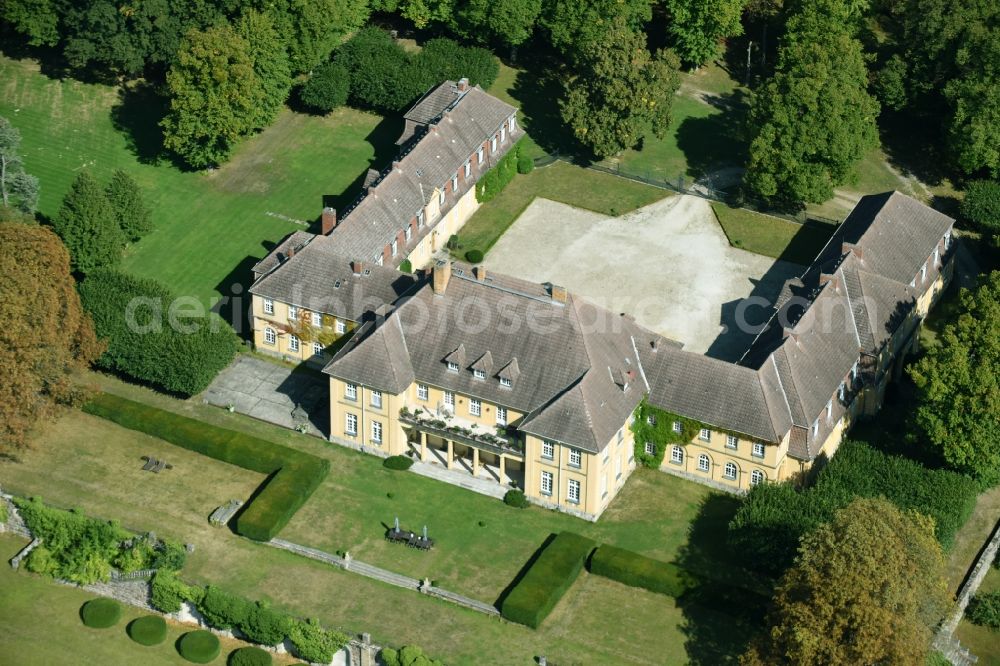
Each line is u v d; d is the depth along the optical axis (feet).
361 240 570.87
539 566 474.08
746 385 502.79
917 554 435.12
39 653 454.40
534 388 502.38
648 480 520.83
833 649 415.64
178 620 466.70
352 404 520.42
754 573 481.05
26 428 507.30
